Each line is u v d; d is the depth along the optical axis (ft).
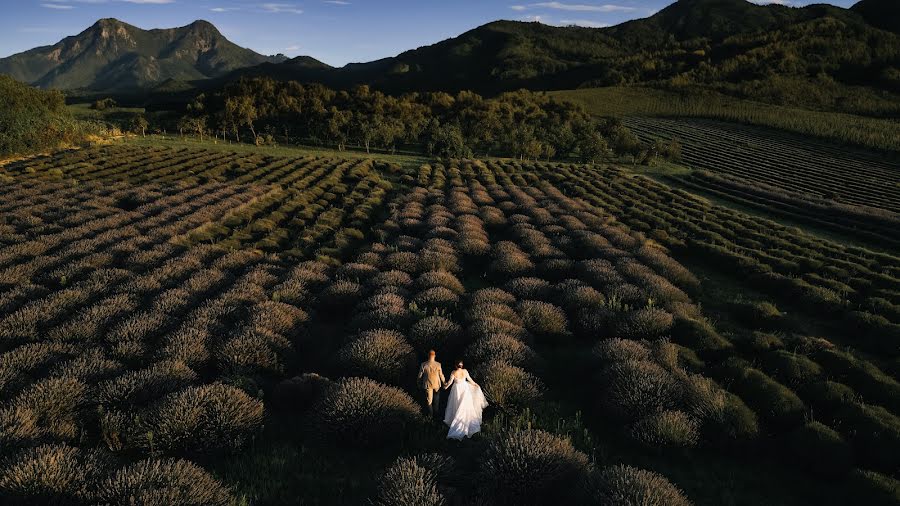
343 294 51.62
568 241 77.30
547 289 55.36
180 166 145.48
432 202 110.73
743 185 153.79
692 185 159.94
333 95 383.45
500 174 159.02
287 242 82.12
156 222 84.58
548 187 132.57
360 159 195.62
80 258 63.16
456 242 74.74
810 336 48.98
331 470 26.68
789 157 234.38
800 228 108.68
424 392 34.94
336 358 37.99
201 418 27.45
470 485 24.52
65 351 37.06
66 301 47.50
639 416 31.42
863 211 113.70
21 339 39.93
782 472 28.76
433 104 357.20
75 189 106.42
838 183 175.22
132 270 60.80
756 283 64.85
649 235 86.99
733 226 96.63
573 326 47.91
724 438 30.04
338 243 76.07
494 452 25.27
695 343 43.39
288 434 30.01
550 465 24.35
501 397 32.94
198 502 20.90
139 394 30.45
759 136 298.76
